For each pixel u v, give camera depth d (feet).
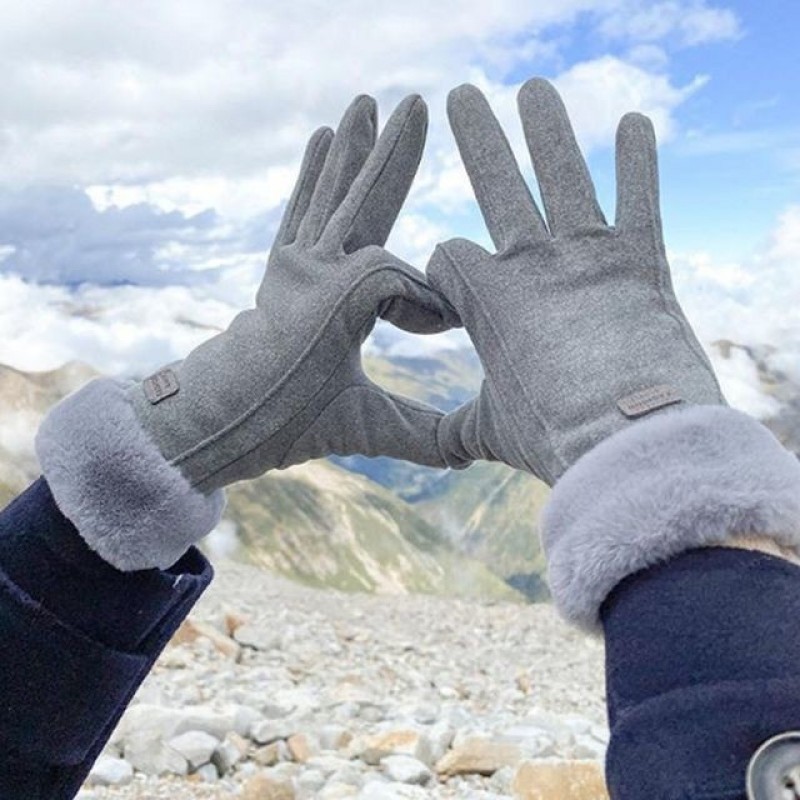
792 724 0.86
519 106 1.33
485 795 3.08
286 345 1.26
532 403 1.18
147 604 1.21
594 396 1.14
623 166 1.29
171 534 1.20
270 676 5.00
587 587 1.01
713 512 0.98
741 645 0.92
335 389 1.30
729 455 1.03
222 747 3.29
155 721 3.33
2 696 1.13
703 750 0.87
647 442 1.05
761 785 0.83
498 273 1.26
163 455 1.22
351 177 1.39
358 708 4.36
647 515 0.99
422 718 4.34
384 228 1.37
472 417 1.31
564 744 3.82
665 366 1.15
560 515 1.06
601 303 1.20
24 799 1.17
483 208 1.32
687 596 0.96
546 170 1.28
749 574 0.96
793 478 1.02
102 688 1.18
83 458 1.17
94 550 1.16
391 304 1.30
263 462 1.29
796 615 0.93
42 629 1.14
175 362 1.29
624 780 0.91
